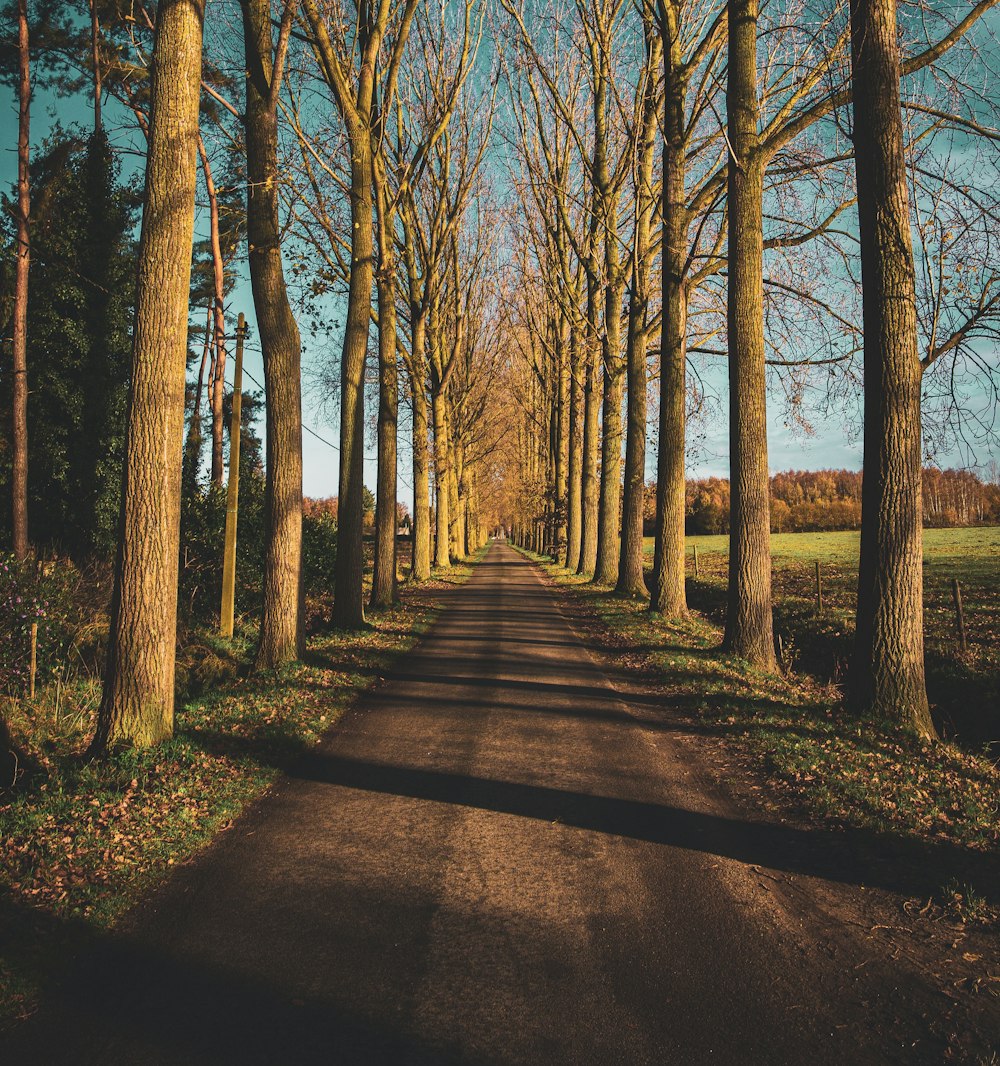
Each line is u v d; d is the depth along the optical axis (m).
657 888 4.25
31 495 16.47
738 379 11.37
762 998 3.19
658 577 16.33
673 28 14.71
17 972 3.33
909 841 4.85
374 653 12.40
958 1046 2.88
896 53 7.76
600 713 8.55
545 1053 2.82
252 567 17.47
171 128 6.62
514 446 65.06
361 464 14.85
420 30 19.56
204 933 3.74
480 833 5.07
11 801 5.50
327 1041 2.89
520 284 34.56
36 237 16.53
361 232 13.95
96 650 10.77
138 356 6.62
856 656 8.05
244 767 6.36
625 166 20.22
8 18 15.79
